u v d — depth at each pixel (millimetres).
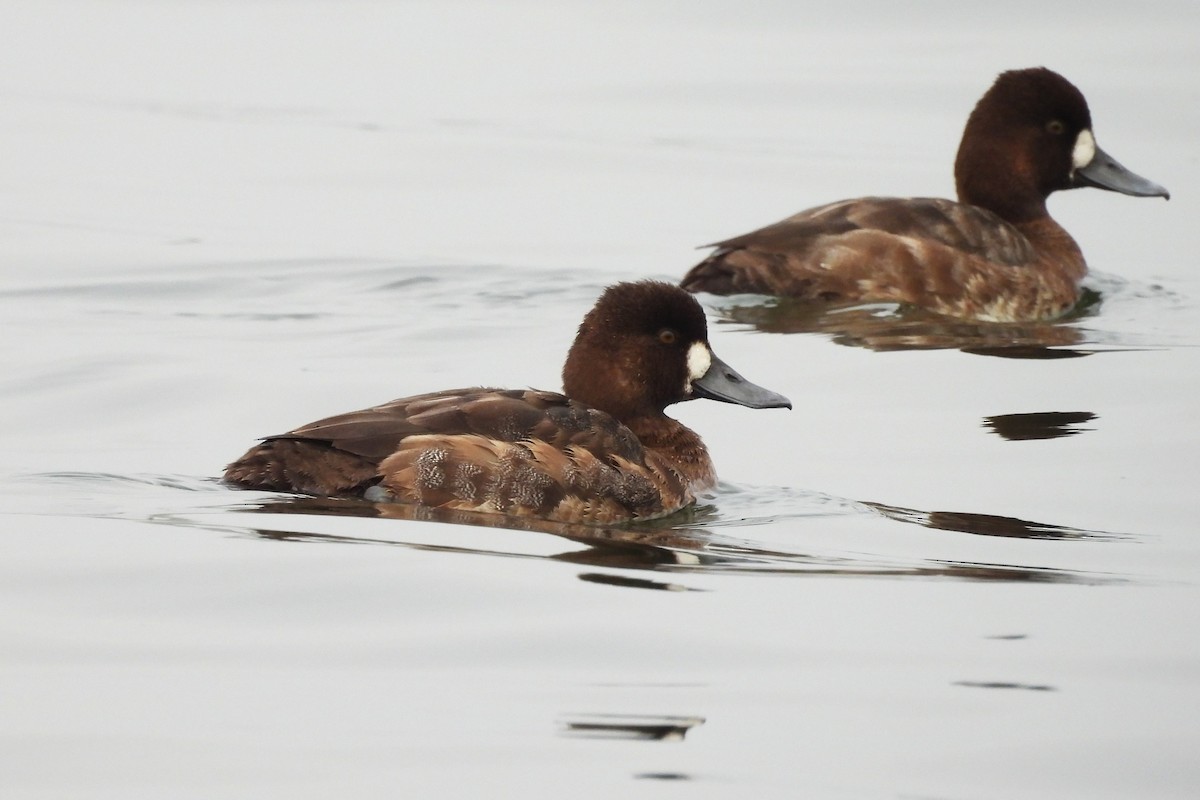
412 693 8148
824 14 30781
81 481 11258
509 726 7828
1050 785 7438
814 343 15656
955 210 17203
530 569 9812
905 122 25469
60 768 7312
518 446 10797
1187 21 29047
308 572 9555
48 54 30750
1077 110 18250
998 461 12547
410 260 18938
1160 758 7695
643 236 20391
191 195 22344
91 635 8703
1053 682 8484
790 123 25734
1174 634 9133
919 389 14398
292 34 31938
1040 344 15852
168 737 7617
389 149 24844
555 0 33125
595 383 12211
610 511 11039
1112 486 11938
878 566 10258
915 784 7414
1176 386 14352
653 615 9211
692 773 7438
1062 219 21766
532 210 21688
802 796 7277
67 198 22047
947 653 8820
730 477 12375
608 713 7996
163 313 16703
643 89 27641
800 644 8891
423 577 9547
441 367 14758
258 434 12797
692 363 12281
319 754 7500
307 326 16219
